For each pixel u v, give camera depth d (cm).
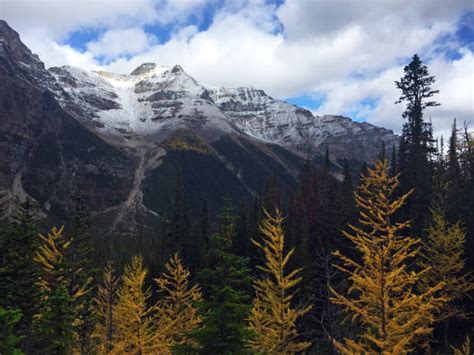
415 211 4166
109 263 3262
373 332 2123
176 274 3456
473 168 5056
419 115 4719
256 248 4647
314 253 4378
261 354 1859
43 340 2350
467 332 3478
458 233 3216
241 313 1714
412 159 4691
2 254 2422
